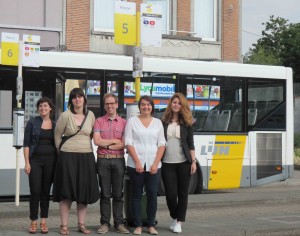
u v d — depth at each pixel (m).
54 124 9.96
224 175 16.42
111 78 15.20
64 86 14.76
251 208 14.59
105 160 9.93
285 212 13.84
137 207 9.95
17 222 12.24
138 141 9.83
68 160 9.64
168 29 26.67
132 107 11.25
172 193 10.10
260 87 17.06
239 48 27.92
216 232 10.38
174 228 10.20
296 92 44.56
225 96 16.53
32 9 23.34
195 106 16.11
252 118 16.89
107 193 9.98
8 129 14.27
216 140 16.31
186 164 10.06
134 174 9.84
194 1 27.23
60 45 22.44
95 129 9.92
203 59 26.83
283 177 17.33
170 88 15.83
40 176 9.89
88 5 24.48
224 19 27.56
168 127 10.06
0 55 14.20
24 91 14.41
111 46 24.86
